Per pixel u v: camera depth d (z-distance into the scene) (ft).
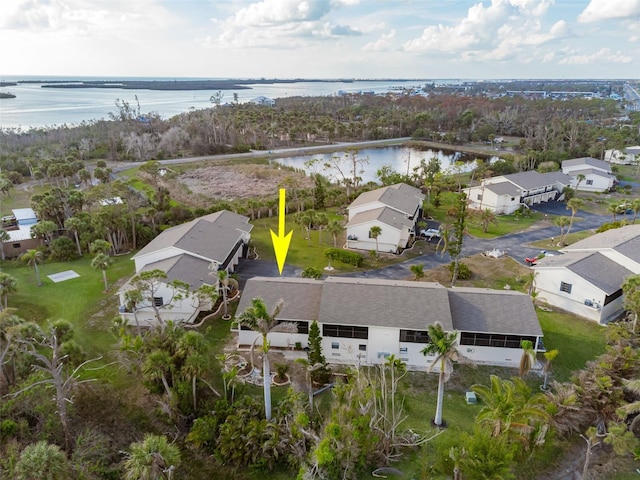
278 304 104.78
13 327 107.96
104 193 244.01
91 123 626.64
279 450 95.91
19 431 96.53
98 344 136.26
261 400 111.96
